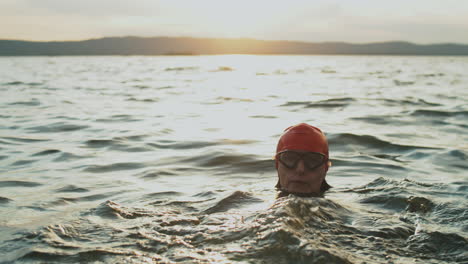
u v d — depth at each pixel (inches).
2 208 139.3
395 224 109.8
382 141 272.4
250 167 207.6
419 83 923.4
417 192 150.6
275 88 789.9
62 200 151.1
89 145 266.7
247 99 579.5
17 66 1911.9
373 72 1542.8
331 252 85.5
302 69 1834.4
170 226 107.8
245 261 83.7
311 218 106.0
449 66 2274.9
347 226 105.7
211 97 612.7
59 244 97.9
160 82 957.2
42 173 196.7
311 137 147.5
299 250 85.3
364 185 166.4
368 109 453.4
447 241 101.0
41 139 286.2
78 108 467.5
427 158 230.7
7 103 510.6
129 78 1105.4
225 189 162.9
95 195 159.3
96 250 93.4
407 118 385.4
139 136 297.9
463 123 357.7
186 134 306.7
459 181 181.6
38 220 123.9
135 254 91.4
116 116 405.4
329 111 440.8
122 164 216.2
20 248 97.5
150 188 169.8
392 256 91.4
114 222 112.7
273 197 139.9
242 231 96.9
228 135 301.9
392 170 203.9
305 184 148.3
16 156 234.2
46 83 872.3
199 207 128.9
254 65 2417.6
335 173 197.3
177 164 216.4
